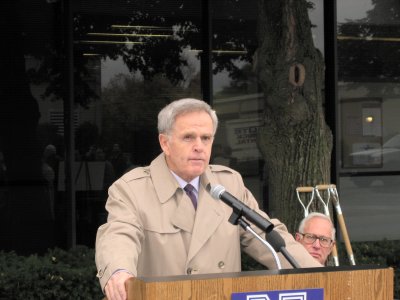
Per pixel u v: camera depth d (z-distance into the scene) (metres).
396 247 11.56
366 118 13.30
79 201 12.25
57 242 12.18
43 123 12.12
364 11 13.27
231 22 12.77
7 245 12.05
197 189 4.96
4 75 12.05
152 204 4.86
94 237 12.27
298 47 10.17
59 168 12.15
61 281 9.30
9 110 12.07
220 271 4.85
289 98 10.12
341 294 3.79
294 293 3.71
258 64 10.45
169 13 12.58
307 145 10.22
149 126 12.51
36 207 12.12
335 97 13.04
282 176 10.27
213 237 4.86
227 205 4.88
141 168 5.04
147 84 12.50
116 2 12.38
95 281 9.41
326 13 13.12
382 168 13.37
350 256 9.40
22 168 12.09
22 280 9.16
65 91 12.10
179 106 4.64
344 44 13.22
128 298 3.87
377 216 13.36
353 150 13.26
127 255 4.32
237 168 12.78
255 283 3.65
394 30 13.38
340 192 13.20
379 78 13.34
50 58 12.15
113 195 4.89
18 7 12.08
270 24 10.33
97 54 12.32
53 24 12.16
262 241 4.40
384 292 3.86
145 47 12.51
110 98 12.36
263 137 10.39
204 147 4.66
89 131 12.30
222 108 12.75
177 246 4.80
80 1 12.22
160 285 3.52
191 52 12.66
